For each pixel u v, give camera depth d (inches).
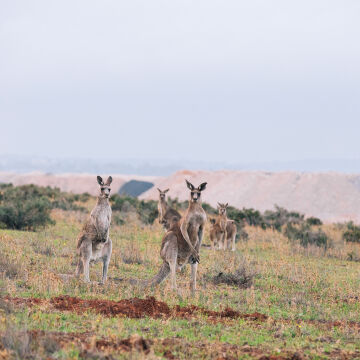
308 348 1240.8
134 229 3634.4
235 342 1244.5
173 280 1862.7
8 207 3403.1
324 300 1978.3
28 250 2438.5
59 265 2160.4
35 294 1611.7
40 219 3398.1
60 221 3796.8
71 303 1493.6
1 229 3260.3
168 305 1610.5
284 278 2357.3
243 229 3922.2
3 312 1305.4
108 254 2000.5
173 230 1907.0
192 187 1894.7
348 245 3754.9
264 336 1330.0
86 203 5506.9
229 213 4889.3
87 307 1456.7
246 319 1507.1
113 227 3727.9
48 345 1058.1
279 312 1696.6
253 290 2033.7
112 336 1149.7
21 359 994.1
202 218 1887.3
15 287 1672.0
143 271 2294.5
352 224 5083.7
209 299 1784.0
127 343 1122.0
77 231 3373.5
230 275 2176.4
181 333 1272.1
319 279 2329.0
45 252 2482.8
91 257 1967.3
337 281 2411.4
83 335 1187.3
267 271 2445.9
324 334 1402.6
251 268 2349.9
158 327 1318.9
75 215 4099.4
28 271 1957.4
